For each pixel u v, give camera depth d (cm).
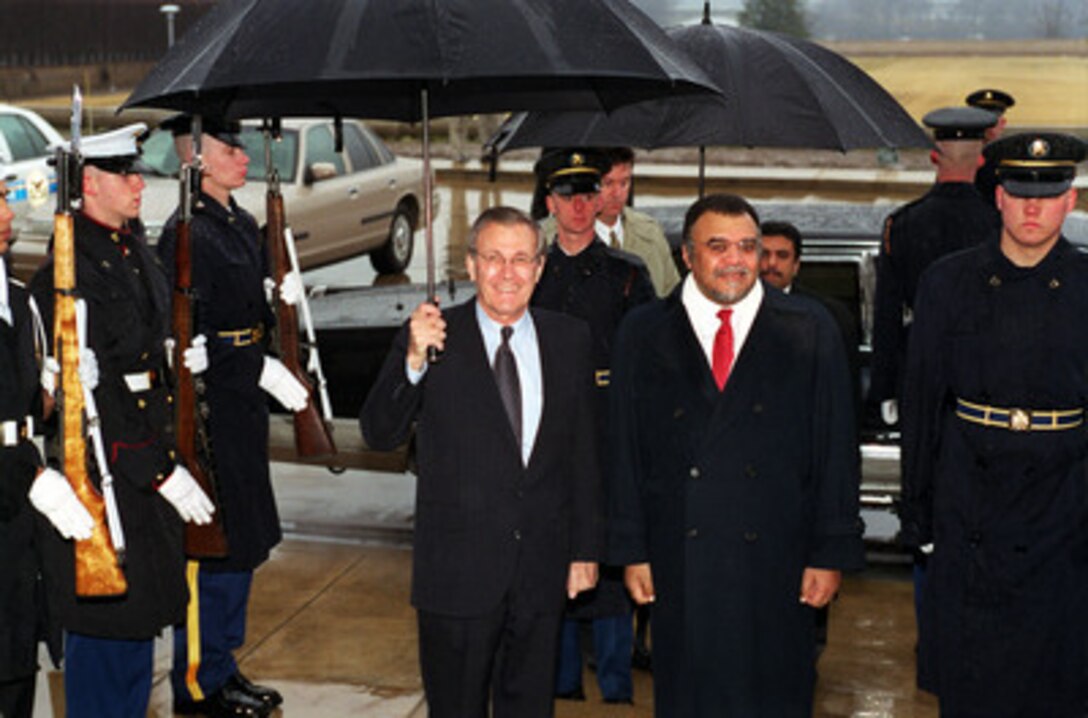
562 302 470
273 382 489
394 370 385
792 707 391
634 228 558
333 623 583
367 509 727
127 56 3231
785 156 2608
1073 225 645
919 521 422
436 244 1719
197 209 473
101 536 398
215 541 446
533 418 386
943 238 510
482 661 391
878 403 586
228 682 499
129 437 422
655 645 397
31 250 1193
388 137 2847
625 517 393
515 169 2355
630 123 515
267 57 333
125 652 437
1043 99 4147
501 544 384
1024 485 401
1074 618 408
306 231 1298
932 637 425
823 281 628
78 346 392
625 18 352
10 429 387
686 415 383
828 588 386
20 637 394
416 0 336
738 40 510
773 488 380
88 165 414
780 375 378
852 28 5738
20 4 3170
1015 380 397
